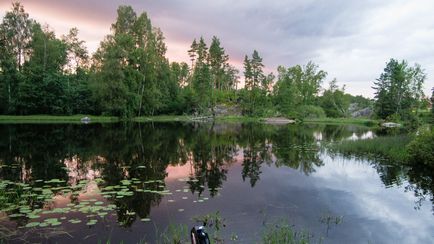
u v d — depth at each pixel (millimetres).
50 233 7348
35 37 61562
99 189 11273
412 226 8289
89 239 7047
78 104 58188
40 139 25281
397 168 16234
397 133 38812
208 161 17641
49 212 8648
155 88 59969
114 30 60656
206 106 78188
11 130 32031
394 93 72062
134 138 27656
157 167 15570
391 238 7480
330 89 97125
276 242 6844
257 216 8734
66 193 10688
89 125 41469
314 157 19547
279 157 19453
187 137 29859
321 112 80312
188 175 13977
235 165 16625
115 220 8258
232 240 7020
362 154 20766
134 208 9266
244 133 36656
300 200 10422
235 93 89625
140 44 61375
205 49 90625
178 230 7531
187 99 76438
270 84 85750
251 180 13242
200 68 79688
